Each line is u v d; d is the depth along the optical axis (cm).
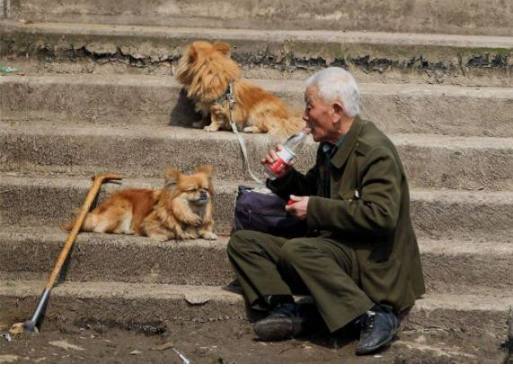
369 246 672
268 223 714
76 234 738
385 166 655
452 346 694
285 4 998
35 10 985
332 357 662
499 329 707
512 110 870
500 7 1002
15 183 787
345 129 675
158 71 927
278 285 686
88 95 877
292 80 929
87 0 988
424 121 873
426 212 777
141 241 744
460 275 744
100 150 822
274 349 677
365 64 927
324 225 662
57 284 738
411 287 695
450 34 1003
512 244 766
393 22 1002
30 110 879
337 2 999
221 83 845
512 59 923
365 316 666
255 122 852
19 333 689
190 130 852
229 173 819
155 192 773
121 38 924
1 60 923
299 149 815
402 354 669
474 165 815
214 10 995
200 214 748
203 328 711
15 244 750
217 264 743
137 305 717
